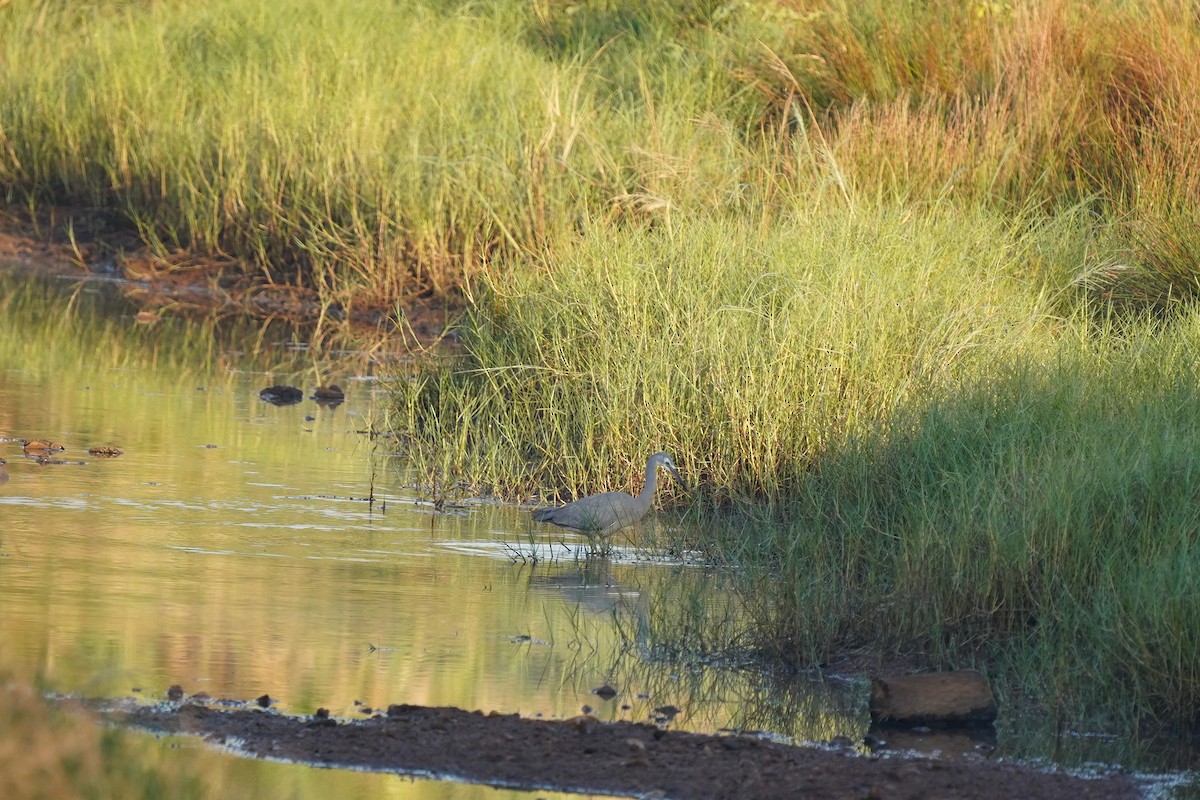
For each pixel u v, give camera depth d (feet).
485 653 99.66
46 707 78.02
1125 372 136.46
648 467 134.00
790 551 111.14
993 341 146.92
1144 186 186.80
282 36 262.26
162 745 78.95
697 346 146.51
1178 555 99.55
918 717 93.04
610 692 94.12
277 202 234.99
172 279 238.48
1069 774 85.56
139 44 267.80
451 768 80.38
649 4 275.80
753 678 100.12
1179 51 203.31
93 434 154.20
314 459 151.64
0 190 263.70
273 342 209.05
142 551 115.55
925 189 190.19
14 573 107.24
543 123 224.94
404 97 240.32
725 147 208.03
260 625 100.99
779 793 79.41
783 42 240.73
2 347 194.08
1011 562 104.47
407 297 222.07
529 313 160.35
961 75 217.97
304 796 74.90
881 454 125.59
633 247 163.32
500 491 145.07
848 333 144.15
